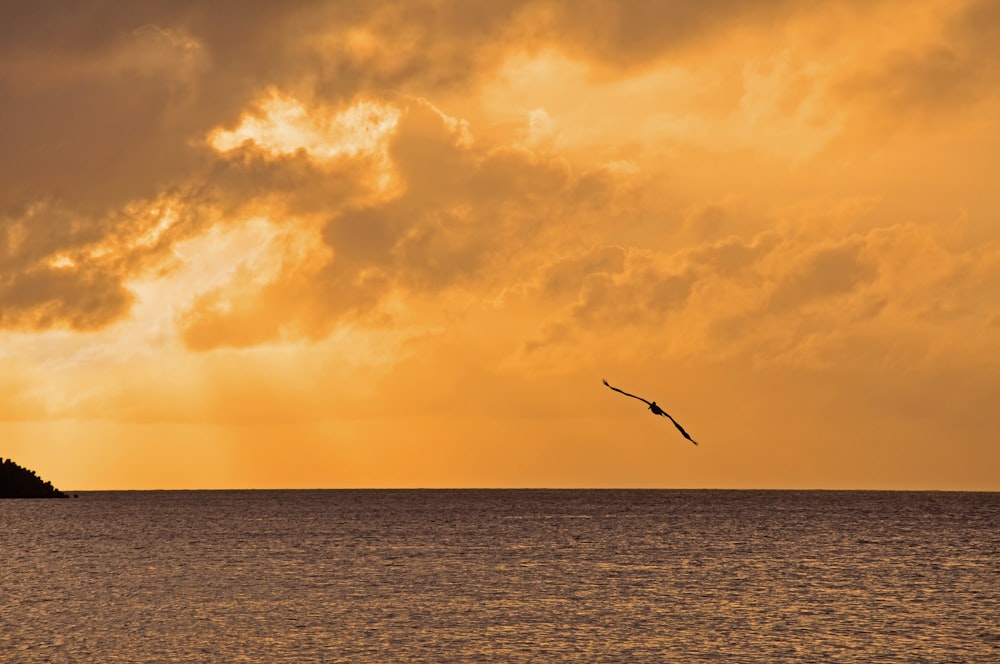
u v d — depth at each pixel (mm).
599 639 108312
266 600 136750
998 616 123562
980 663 97688
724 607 130000
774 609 128500
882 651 102750
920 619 121062
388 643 106250
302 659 99000
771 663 97438
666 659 99188
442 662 97688
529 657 99938
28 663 97312
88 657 99938
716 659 99188
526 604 132500
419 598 138250
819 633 111875
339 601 135500
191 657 99938
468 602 134375
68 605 132875
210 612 126188
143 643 106375
